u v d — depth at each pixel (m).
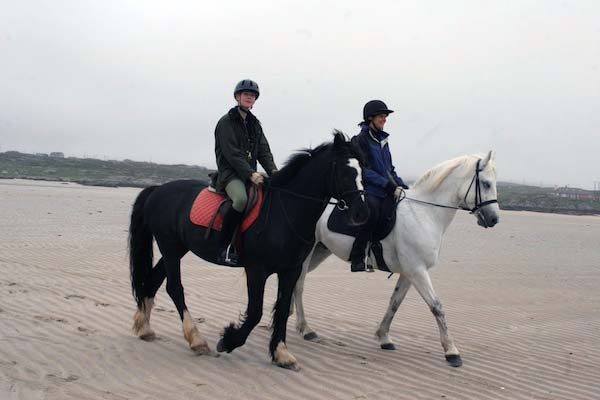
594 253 22.53
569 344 8.06
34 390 4.87
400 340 7.76
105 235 18.36
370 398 5.30
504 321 9.45
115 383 5.23
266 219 6.11
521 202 85.12
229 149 6.14
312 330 7.58
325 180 6.00
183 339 6.98
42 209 27.83
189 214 6.52
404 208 7.06
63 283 9.97
